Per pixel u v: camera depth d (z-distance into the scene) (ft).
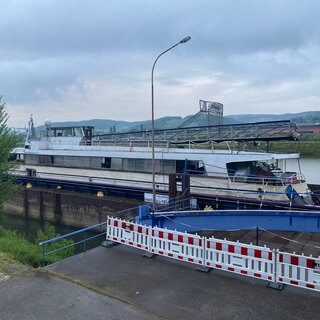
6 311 22.91
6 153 69.41
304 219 47.85
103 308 23.70
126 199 86.12
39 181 108.99
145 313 23.27
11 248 39.88
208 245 31.37
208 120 105.40
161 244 34.53
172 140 93.50
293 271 27.25
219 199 70.44
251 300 25.38
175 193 68.44
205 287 27.55
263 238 58.49
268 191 66.49
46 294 25.58
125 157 89.20
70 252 51.96
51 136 124.26
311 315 23.29
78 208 94.43
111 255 35.09
